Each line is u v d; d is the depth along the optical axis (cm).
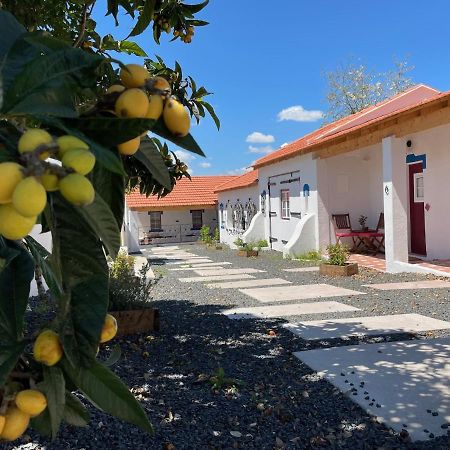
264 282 1095
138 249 2356
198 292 993
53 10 354
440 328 621
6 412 104
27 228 78
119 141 93
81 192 76
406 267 1080
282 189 1756
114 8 238
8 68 102
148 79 107
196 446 333
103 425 364
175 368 495
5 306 106
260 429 357
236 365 500
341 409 385
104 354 538
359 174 1511
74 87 98
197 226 3203
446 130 1137
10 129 98
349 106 3466
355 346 550
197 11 263
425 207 1218
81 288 106
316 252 1468
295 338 596
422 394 407
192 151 112
